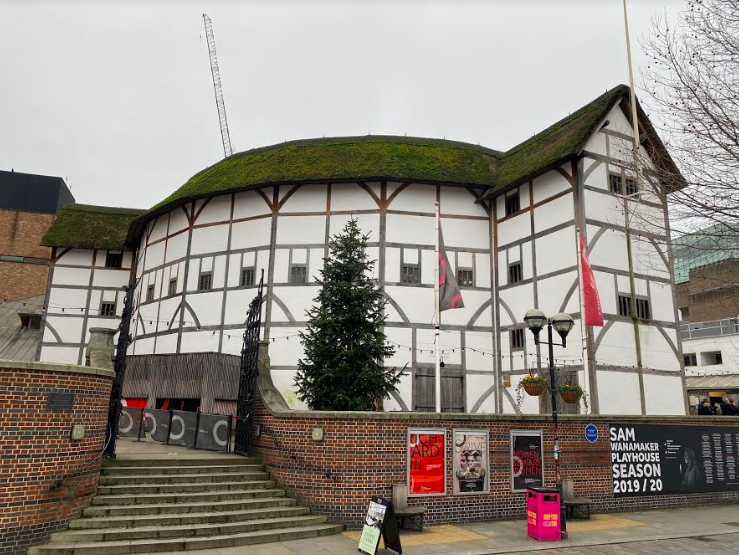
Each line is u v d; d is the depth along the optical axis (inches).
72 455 338.3
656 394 668.7
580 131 689.6
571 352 652.1
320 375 543.8
